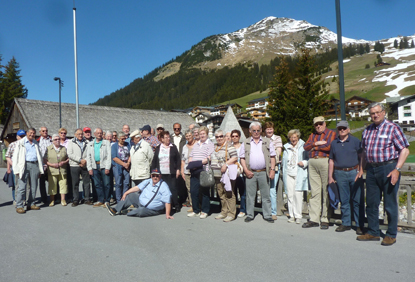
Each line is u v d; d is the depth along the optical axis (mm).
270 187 6309
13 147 7887
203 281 3344
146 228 5516
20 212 6863
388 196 4562
